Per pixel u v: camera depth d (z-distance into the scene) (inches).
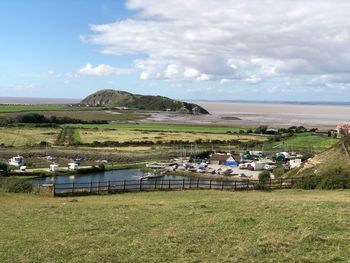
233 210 1018.1
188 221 895.7
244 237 737.0
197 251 662.5
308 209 1000.9
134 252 660.1
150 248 679.1
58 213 1040.2
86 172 4623.5
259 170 5044.3
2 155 5452.8
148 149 6343.5
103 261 619.8
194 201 1267.2
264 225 821.9
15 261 625.6
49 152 5772.6
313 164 2613.2
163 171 4790.8
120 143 6786.4
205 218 920.3
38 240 745.0
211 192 1710.1
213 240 721.0
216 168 5103.3
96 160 5511.8
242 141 7342.5
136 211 1049.5
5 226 879.1
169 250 668.1
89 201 1408.7
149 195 1641.2
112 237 759.1
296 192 1674.5
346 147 2544.3
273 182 2005.4
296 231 772.6
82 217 973.2
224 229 800.3
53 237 768.3
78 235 780.0
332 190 1716.3
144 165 5177.2
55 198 1542.8
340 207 1034.7
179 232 783.7
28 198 1514.5
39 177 4188.0
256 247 672.4
